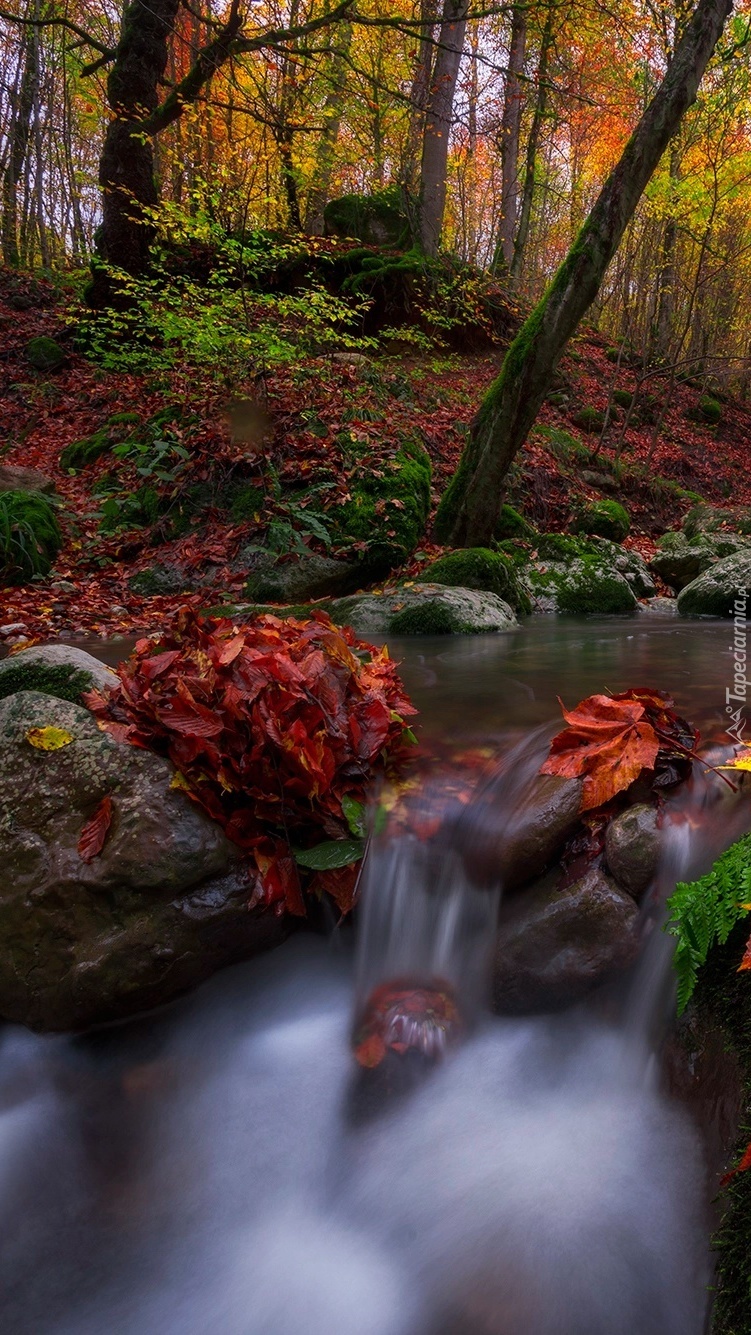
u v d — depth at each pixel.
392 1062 1.87
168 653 2.13
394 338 12.48
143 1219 1.68
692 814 1.86
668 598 7.70
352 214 14.28
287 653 2.23
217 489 6.98
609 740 2.01
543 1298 1.41
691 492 12.19
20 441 9.61
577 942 1.80
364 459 7.04
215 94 11.41
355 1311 1.47
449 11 12.54
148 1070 1.93
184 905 1.90
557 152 25.47
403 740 2.52
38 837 1.96
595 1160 1.58
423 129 13.55
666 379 15.98
